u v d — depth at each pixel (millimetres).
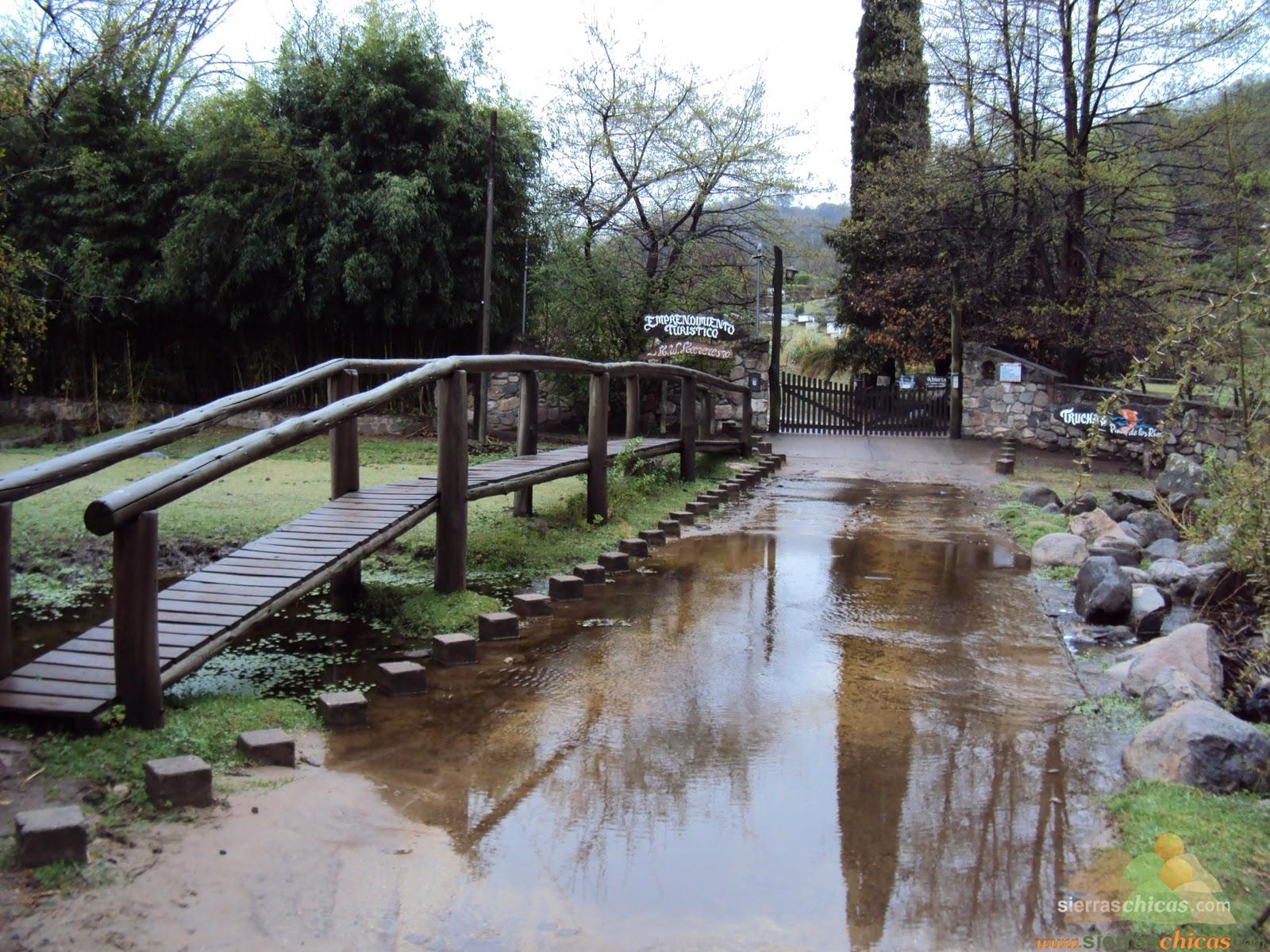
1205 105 16344
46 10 9984
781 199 20312
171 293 16125
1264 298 5762
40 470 3955
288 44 16062
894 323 19578
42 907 2645
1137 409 15602
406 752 3992
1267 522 5449
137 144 17109
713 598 6734
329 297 15453
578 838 3303
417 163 15641
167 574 7043
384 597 6363
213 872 2904
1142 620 6074
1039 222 17219
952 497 11953
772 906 2914
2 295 11805
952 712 4617
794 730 4344
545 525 8414
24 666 4098
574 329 16812
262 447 4457
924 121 18828
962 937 2773
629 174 19984
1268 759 3664
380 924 2721
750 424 14445
